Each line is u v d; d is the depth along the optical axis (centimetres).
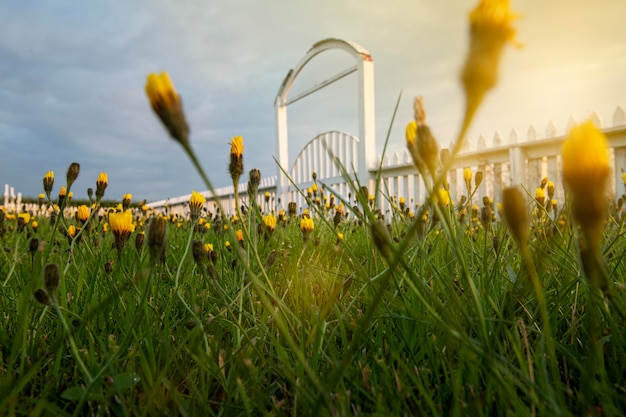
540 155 622
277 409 92
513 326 116
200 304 172
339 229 322
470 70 47
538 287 75
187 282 201
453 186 743
